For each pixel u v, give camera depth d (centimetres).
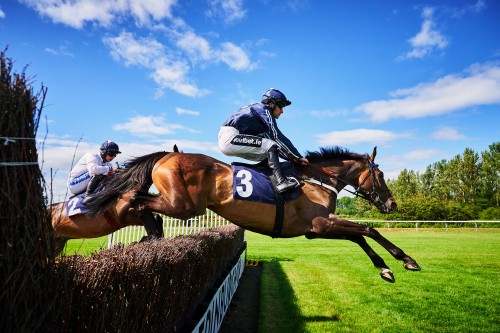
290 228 285
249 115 300
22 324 98
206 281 326
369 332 329
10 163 104
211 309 265
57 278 110
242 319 381
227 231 513
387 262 806
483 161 4403
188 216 271
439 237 1661
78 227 351
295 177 298
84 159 377
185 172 277
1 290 97
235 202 273
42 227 110
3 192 102
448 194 4647
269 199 274
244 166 292
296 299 456
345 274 653
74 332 116
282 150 299
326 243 1380
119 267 142
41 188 114
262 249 1136
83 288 120
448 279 601
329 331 330
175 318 215
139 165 293
